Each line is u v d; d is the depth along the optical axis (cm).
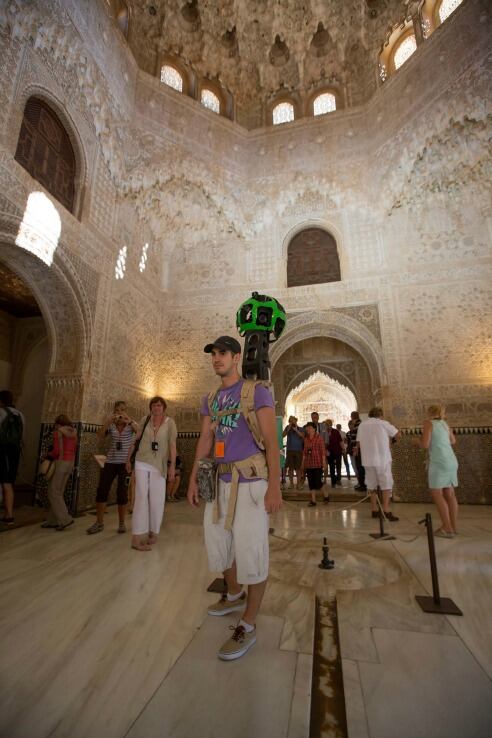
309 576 292
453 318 792
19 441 504
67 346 655
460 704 138
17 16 510
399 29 903
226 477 200
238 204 955
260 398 199
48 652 177
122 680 154
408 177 834
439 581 276
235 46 994
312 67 1021
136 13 866
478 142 750
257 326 403
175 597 245
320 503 704
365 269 877
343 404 1400
